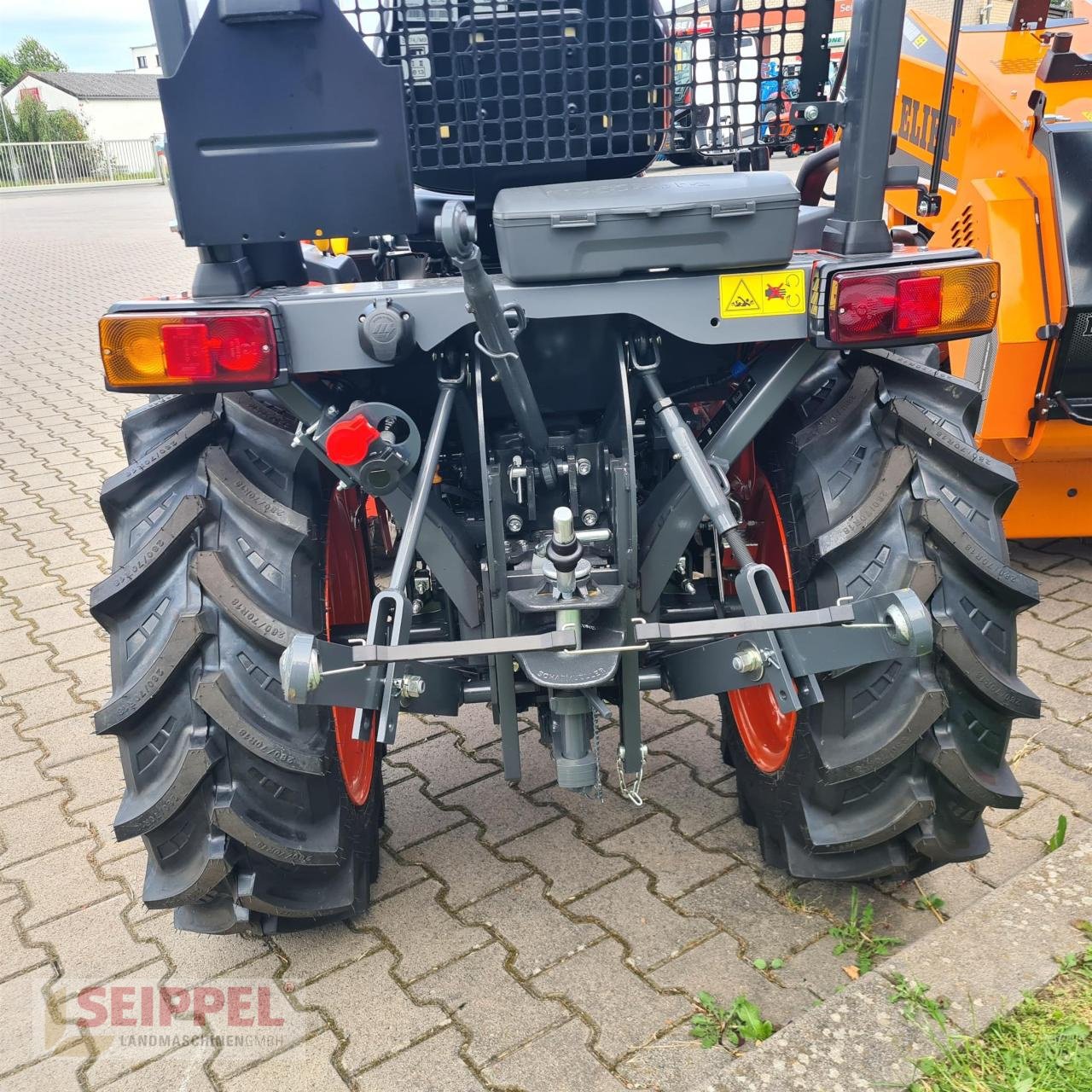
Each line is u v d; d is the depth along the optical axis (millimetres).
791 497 2127
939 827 2029
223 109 1789
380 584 3799
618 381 2123
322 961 2256
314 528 2105
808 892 2369
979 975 1890
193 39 1747
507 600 2037
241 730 1897
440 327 1908
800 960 2168
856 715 1970
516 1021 2055
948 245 3889
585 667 1916
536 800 2795
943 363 3693
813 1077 1729
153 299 1971
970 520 1963
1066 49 3504
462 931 2316
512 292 1899
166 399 2174
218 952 2314
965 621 1934
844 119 1980
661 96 2098
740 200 1820
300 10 1714
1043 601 3674
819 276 1857
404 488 2090
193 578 1950
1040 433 3406
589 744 1976
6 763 3119
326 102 1787
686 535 2123
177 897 2016
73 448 6246
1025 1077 1693
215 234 1861
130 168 38156
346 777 2201
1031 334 3307
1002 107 3613
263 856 2041
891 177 2053
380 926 2350
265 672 1958
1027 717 1960
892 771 1999
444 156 2125
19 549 4742
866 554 1965
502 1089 1903
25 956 2344
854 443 2062
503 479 2182
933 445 1970
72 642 3867
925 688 1894
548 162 2074
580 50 2061
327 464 1963
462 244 1550
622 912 2342
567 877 2473
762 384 2035
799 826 2129
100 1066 2025
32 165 36750
